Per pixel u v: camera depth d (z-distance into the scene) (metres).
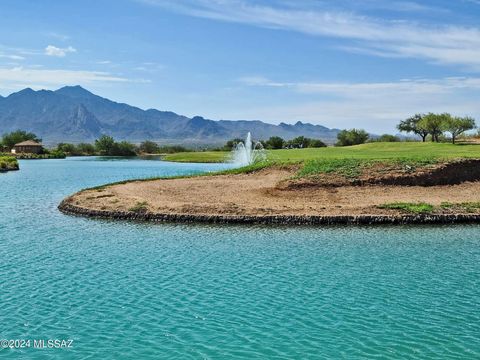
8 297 19.03
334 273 22.33
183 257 24.97
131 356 14.52
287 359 14.35
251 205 37.16
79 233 30.75
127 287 20.22
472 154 55.06
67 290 19.84
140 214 35.50
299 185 41.84
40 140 195.75
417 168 43.94
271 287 20.36
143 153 183.00
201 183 46.19
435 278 21.66
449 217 34.59
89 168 91.06
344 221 33.94
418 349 15.00
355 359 14.38
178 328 16.38
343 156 54.91
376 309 18.06
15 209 40.12
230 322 16.84
